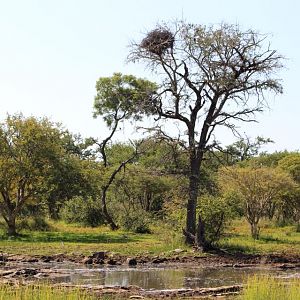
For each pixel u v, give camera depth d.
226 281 20.94
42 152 35.78
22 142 35.16
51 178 35.75
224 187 36.88
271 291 13.80
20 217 40.75
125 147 69.12
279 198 48.59
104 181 48.25
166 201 40.31
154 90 32.81
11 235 34.38
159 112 32.44
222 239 31.41
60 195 36.97
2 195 35.22
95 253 25.42
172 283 20.19
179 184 33.00
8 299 12.19
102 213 47.97
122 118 55.44
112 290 17.52
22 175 34.75
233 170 38.28
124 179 54.81
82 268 23.03
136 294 17.14
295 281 15.09
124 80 54.50
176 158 32.53
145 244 30.98
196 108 32.22
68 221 49.03
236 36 31.31
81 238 34.28
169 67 32.41
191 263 25.95
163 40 32.03
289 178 42.12
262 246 32.19
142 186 54.97
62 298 12.38
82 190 37.22
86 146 71.25
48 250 26.92
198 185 31.95
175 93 32.16
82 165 38.25
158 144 32.62
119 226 44.78
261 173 37.75
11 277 19.39
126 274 22.02
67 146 69.94
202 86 32.06
